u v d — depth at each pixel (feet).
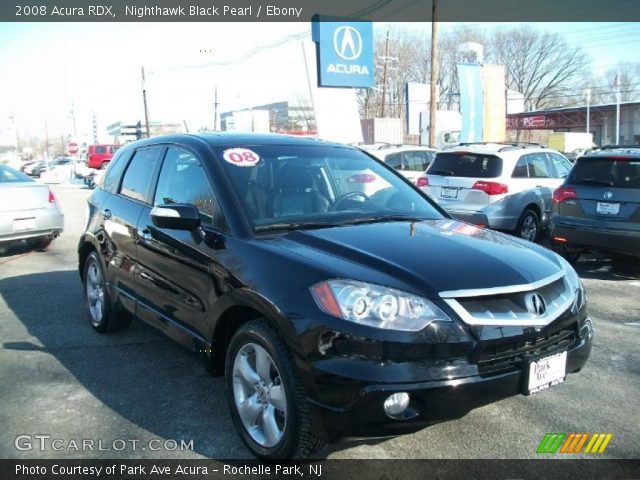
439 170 31.83
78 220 46.68
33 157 345.10
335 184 13.14
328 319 8.59
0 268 26.40
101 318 16.33
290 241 10.39
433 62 72.28
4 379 13.38
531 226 31.12
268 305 9.28
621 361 14.48
